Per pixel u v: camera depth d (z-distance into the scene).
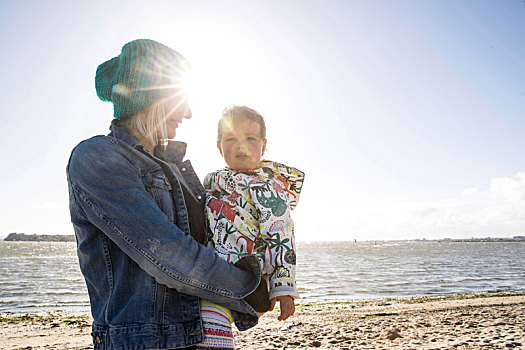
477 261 64.00
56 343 9.87
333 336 9.20
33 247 142.12
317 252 112.25
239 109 2.34
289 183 2.26
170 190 1.67
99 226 1.46
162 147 1.89
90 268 1.55
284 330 10.39
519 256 82.19
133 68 1.71
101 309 1.52
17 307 18.69
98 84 1.87
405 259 71.56
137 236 1.40
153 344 1.43
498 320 10.71
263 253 1.97
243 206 2.02
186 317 1.53
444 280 32.62
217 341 1.56
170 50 1.87
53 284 29.48
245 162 2.22
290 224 2.02
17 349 9.11
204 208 1.93
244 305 1.63
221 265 1.54
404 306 16.66
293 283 1.87
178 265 1.42
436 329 9.55
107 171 1.46
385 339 8.43
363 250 130.88
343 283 30.66
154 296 1.48
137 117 1.76
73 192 1.53
